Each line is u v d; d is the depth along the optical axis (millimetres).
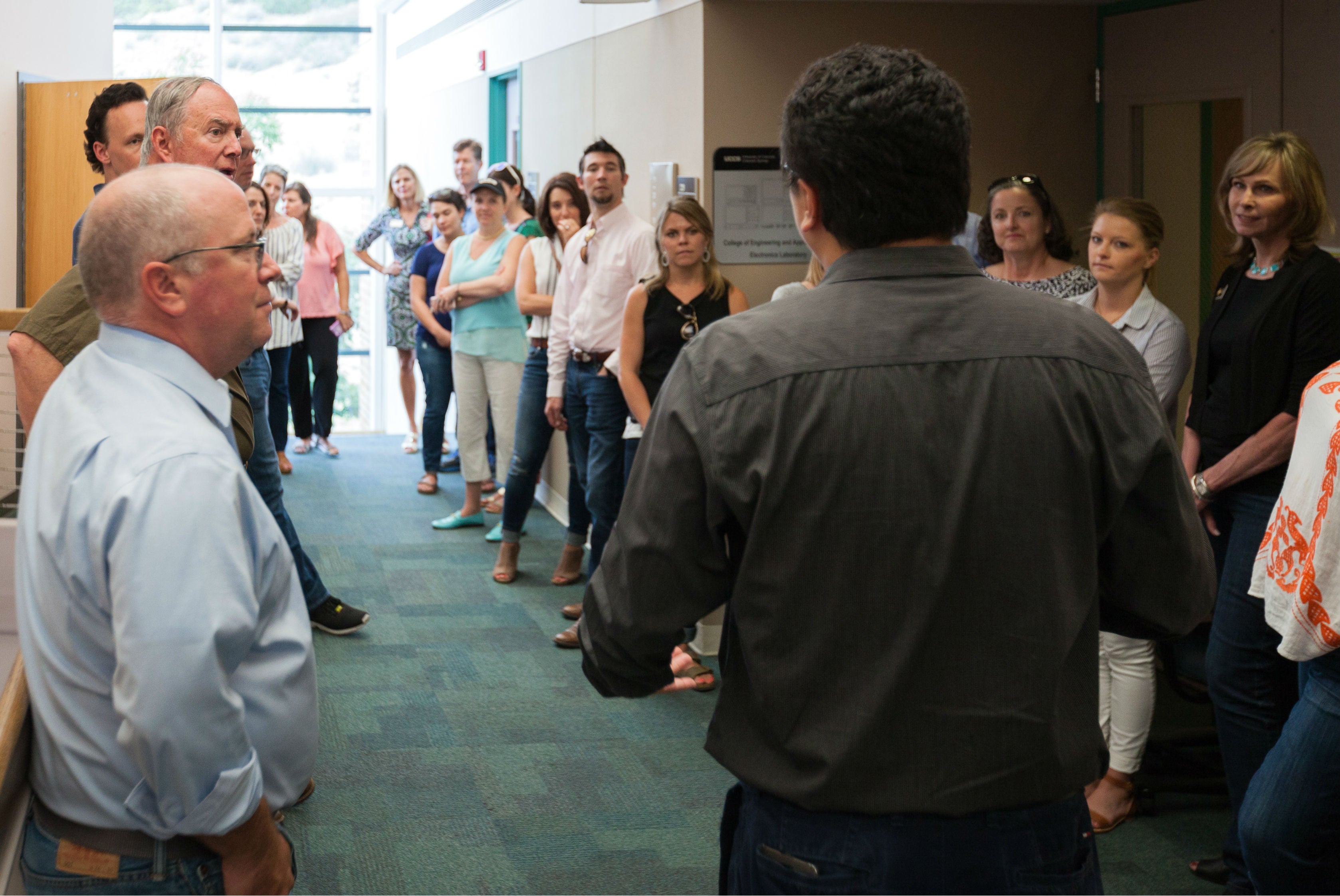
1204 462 2781
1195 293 4281
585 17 5414
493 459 7188
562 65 5816
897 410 1193
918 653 1194
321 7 10422
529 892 2590
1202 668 2930
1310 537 1831
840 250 1304
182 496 1246
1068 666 1258
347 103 10531
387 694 3783
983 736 1196
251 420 2354
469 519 6059
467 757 3309
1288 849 1946
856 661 1208
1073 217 4395
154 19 10266
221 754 1257
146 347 1369
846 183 1252
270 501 4043
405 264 7938
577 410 4594
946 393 1198
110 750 1310
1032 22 4277
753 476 1201
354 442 8664
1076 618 1221
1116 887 2609
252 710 1388
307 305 7742
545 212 5113
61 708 1316
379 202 10578
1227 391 2697
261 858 1390
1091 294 3186
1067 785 1238
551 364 4703
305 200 7566
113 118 2607
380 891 2580
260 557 1363
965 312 1233
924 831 1202
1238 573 2553
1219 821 2943
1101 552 1298
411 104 9492
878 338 1217
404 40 9672
